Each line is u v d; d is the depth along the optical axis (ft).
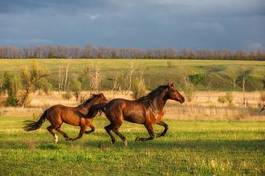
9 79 153.38
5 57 564.71
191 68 391.04
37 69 175.42
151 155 55.88
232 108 151.23
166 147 63.98
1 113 126.11
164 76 352.08
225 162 50.90
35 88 182.09
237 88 321.73
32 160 52.95
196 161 51.06
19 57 570.46
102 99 68.59
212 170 46.24
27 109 137.59
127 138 77.00
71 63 435.12
